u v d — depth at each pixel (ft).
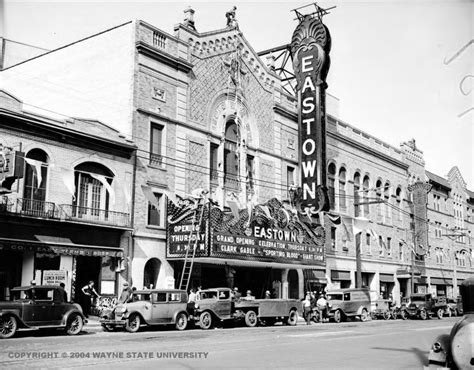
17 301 59.21
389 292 168.86
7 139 76.38
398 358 47.24
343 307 107.55
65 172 82.94
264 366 40.27
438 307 132.46
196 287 100.83
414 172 191.11
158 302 71.87
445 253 200.95
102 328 73.05
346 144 155.02
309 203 120.16
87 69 103.50
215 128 112.06
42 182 80.59
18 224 76.28
